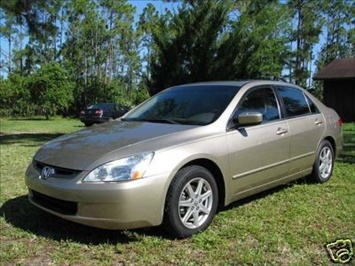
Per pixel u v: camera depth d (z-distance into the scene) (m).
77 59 50.03
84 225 4.21
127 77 54.66
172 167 3.98
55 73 36.22
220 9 14.31
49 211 4.13
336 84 21.45
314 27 42.22
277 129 5.22
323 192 5.75
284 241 4.03
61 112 40.00
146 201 3.81
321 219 4.64
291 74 40.97
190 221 4.18
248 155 4.75
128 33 52.81
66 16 48.69
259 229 4.34
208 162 4.37
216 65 13.70
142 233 4.22
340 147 6.73
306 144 5.77
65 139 4.63
